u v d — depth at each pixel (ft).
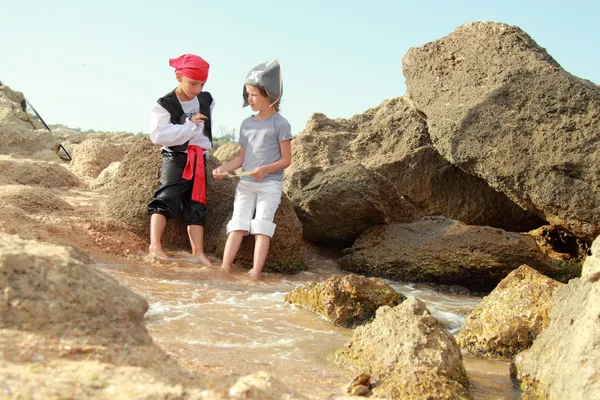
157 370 8.33
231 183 25.96
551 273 24.30
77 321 8.71
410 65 29.76
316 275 24.85
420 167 32.50
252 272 22.39
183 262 22.35
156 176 24.52
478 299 23.27
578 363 10.63
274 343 14.87
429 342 12.97
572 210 23.15
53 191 30.45
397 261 25.45
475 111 25.76
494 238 24.70
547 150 23.84
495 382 13.48
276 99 23.08
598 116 23.58
